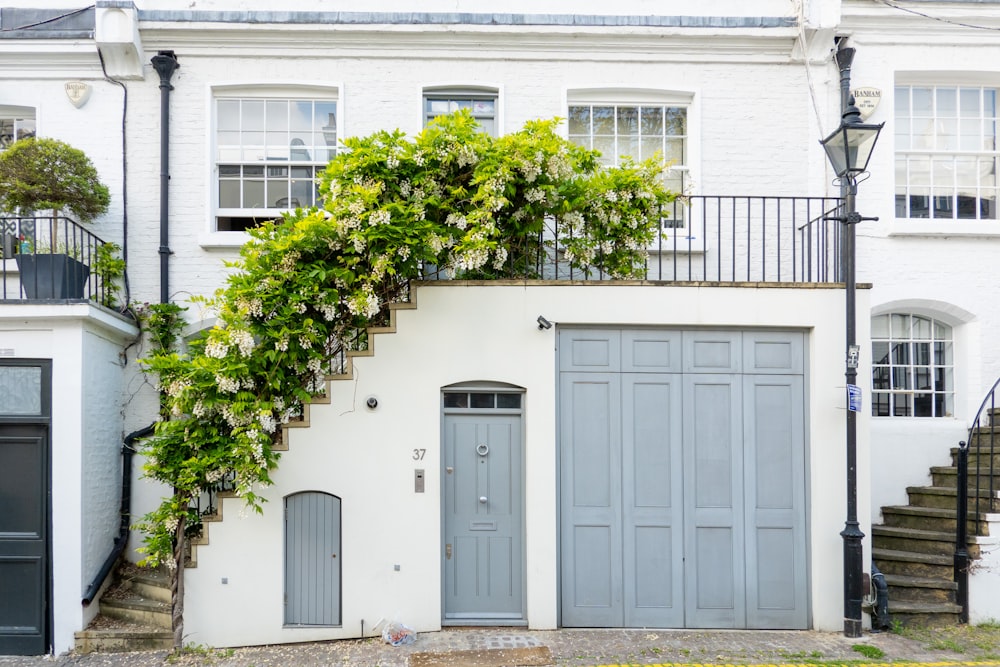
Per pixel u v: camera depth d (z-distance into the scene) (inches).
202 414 230.7
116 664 224.8
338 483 242.7
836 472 250.2
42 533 239.1
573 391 253.1
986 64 311.4
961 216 318.7
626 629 247.3
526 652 225.8
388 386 245.8
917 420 310.0
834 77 308.7
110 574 262.2
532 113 302.7
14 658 232.5
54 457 240.4
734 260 271.4
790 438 254.7
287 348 234.2
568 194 252.5
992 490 259.8
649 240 266.2
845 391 251.1
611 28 299.7
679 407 253.9
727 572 250.8
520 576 249.0
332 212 234.5
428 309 247.6
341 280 236.7
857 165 243.1
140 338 282.8
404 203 240.4
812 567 250.2
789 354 256.4
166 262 289.3
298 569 242.5
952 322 316.5
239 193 303.4
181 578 235.9
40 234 273.1
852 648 230.2
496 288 249.1
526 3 303.6
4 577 238.7
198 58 296.8
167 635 236.4
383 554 243.1
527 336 249.4
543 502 246.4
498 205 230.4
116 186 292.5
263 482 232.4
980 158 319.9
